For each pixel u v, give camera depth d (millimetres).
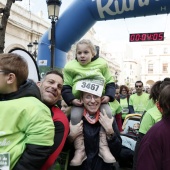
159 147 1782
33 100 1718
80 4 7137
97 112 2500
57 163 2312
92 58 2705
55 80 2141
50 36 7371
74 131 2357
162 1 6492
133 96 6910
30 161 1569
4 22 5117
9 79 1691
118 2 6773
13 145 1596
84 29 7504
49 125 1671
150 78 71812
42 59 7738
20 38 25719
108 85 2744
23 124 1632
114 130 2496
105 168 2404
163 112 1899
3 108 1621
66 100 2592
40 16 30953
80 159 2338
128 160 4637
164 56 70625
